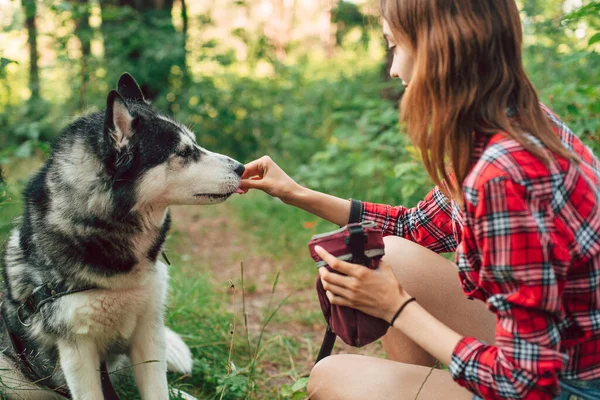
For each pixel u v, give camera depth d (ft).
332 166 17.11
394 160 15.81
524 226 4.24
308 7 36.68
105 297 7.25
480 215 4.39
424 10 4.70
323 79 26.81
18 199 12.10
